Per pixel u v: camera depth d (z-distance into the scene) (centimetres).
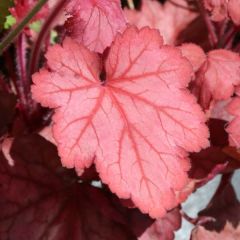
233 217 20
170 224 19
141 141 15
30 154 18
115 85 16
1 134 19
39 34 19
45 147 18
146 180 15
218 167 18
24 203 18
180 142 15
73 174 18
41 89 15
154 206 15
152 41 16
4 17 18
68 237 18
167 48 16
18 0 20
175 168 15
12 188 17
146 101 16
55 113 15
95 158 15
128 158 15
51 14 18
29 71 20
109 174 15
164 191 15
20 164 18
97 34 16
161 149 15
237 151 19
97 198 18
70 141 15
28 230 17
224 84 19
